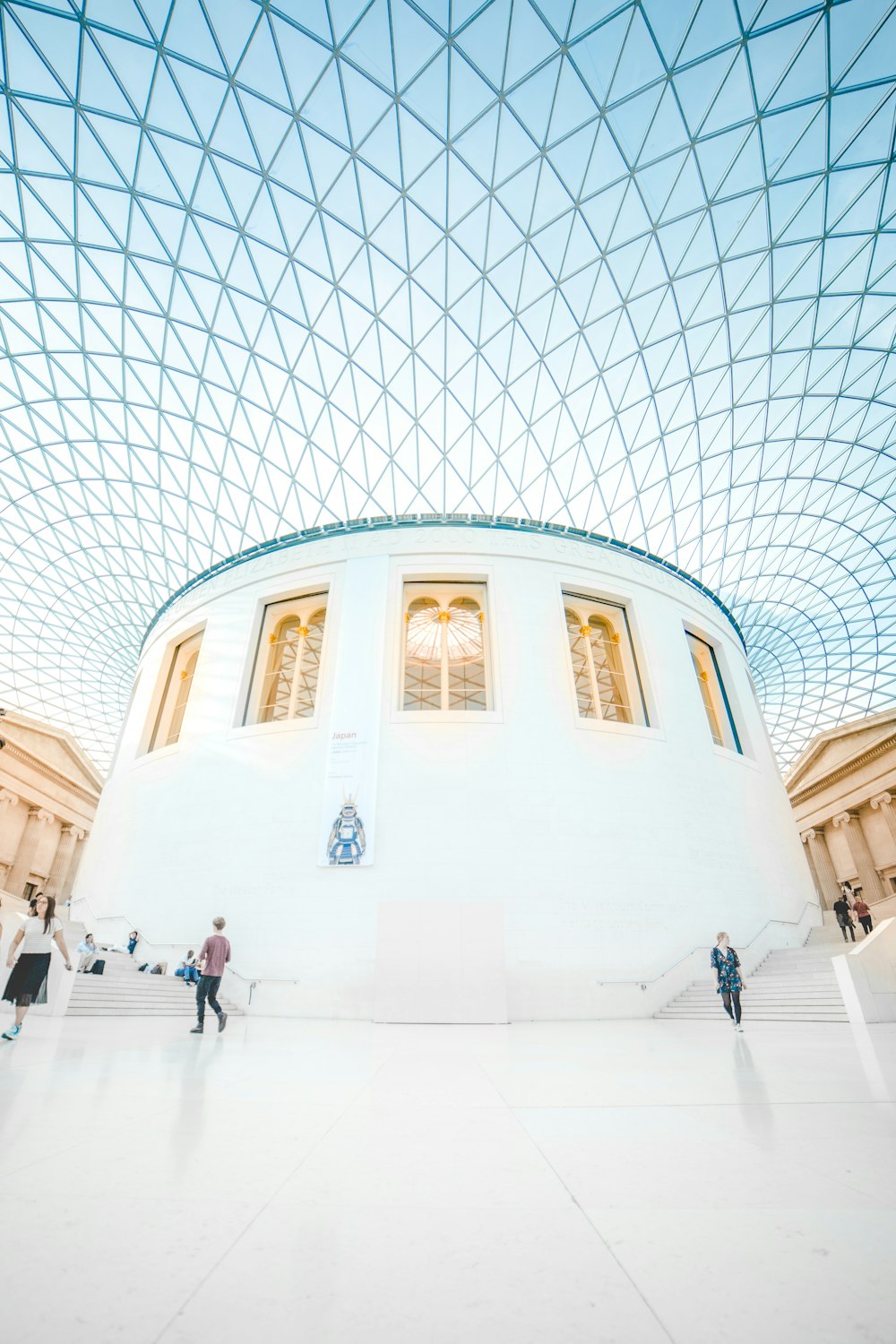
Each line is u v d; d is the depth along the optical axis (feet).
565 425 71.87
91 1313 5.28
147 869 64.64
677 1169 9.64
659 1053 25.99
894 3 42.78
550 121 50.49
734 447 74.64
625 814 62.90
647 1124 12.76
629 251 58.90
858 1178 9.07
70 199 55.26
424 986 45.96
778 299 62.13
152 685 82.94
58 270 60.49
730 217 56.18
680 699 74.23
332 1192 8.63
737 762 75.97
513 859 58.39
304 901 57.67
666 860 61.98
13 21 44.52
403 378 68.23
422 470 75.46
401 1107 14.66
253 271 60.49
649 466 75.51
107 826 75.15
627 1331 5.10
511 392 69.31
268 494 78.79
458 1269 6.30
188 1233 7.12
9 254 58.95
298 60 46.96
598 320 63.67
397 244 58.39
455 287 61.62
